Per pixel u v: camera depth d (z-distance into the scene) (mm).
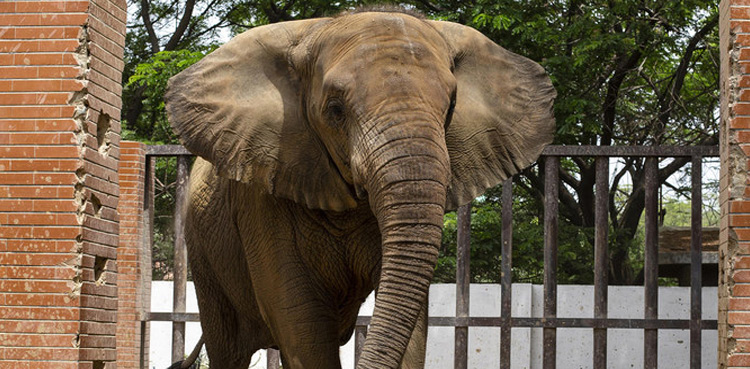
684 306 14180
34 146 5465
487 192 20344
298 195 4934
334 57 4574
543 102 5242
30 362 5367
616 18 17047
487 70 5164
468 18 17250
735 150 5512
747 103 5500
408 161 4012
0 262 5426
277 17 22156
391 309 3957
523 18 17000
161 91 17969
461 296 8391
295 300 5344
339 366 5461
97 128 5695
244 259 6246
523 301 14266
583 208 19750
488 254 18406
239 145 4996
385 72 4258
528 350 14203
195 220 6727
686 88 20359
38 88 5492
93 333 5539
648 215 8273
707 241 14953
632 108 19609
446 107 4273
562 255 18109
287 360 5621
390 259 3980
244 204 5637
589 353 14305
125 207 9188
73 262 5406
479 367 14344
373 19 4574
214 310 7113
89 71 5512
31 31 5516
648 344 8227
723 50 5738
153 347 15102
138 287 9117
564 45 17438
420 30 4578
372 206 4121
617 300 14227
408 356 4961
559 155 8273
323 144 4852
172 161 20812
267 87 5047
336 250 5344
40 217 5434
